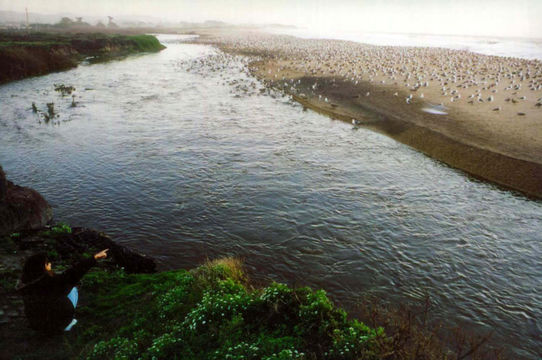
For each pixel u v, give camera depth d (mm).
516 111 30938
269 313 7137
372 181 20078
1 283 7914
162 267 12445
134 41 92875
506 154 22312
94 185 18578
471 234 15211
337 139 26891
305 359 5949
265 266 12797
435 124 28344
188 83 48062
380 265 13039
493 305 11312
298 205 17156
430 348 7445
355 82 44281
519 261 13578
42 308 6059
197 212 16281
